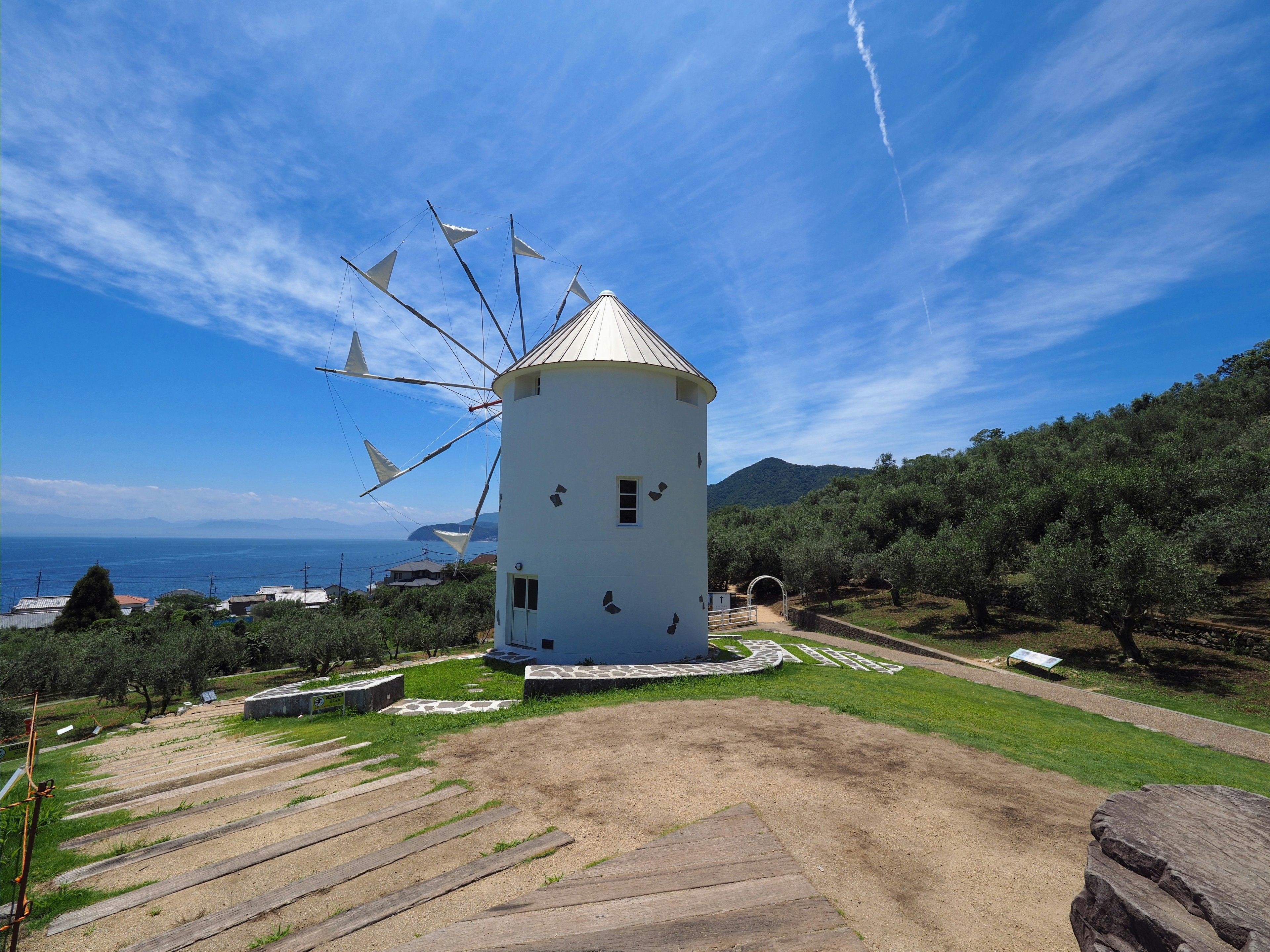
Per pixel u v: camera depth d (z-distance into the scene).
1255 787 8.49
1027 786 7.07
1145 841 2.97
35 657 27.50
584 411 16.19
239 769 7.55
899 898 4.53
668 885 4.59
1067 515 25.27
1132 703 15.54
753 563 45.59
